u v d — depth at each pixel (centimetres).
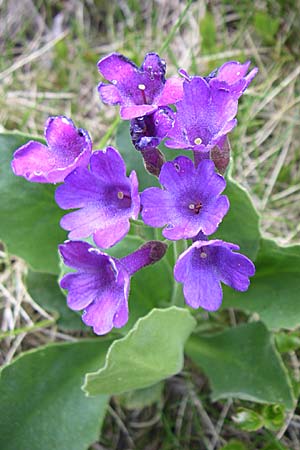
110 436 29
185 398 29
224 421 28
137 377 23
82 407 25
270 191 33
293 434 27
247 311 26
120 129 27
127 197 19
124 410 29
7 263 32
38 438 25
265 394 25
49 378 26
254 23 37
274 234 32
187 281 18
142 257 20
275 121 35
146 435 28
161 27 39
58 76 38
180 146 17
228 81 19
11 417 25
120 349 21
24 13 40
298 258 25
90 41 39
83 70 38
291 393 24
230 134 34
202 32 37
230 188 24
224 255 18
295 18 37
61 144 20
